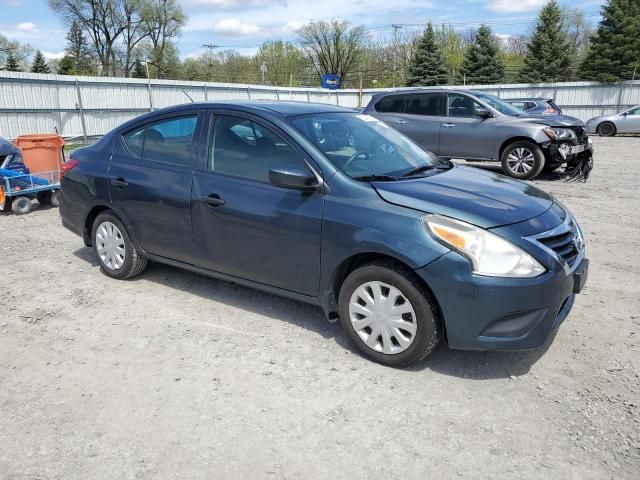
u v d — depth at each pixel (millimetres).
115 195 4758
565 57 46156
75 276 5219
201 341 3873
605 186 10109
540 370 3457
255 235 3891
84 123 21484
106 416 3008
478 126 10797
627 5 39906
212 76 64438
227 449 2734
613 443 2752
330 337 3920
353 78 65188
